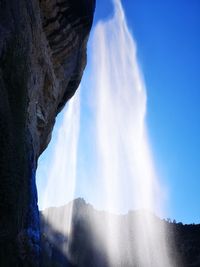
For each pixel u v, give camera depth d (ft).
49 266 155.33
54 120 43.93
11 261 20.83
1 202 19.17
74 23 37.17
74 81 46.65
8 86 21.25
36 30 30.01
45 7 32.35
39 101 34.73
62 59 38.70
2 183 19.22
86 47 44.19
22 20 24.52
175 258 173.47
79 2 35.86
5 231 19.72
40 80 33.65
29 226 25.32
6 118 19.94
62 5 34.27
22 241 23.54
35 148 33.99
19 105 22.88
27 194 24.54
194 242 182.70
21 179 22.27
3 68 20.62
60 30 35.37
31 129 31.17
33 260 25.77
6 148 19.77
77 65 44.62
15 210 20.85
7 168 19.79
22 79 23.93
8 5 21.77
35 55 30.83
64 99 47.70
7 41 20.85
